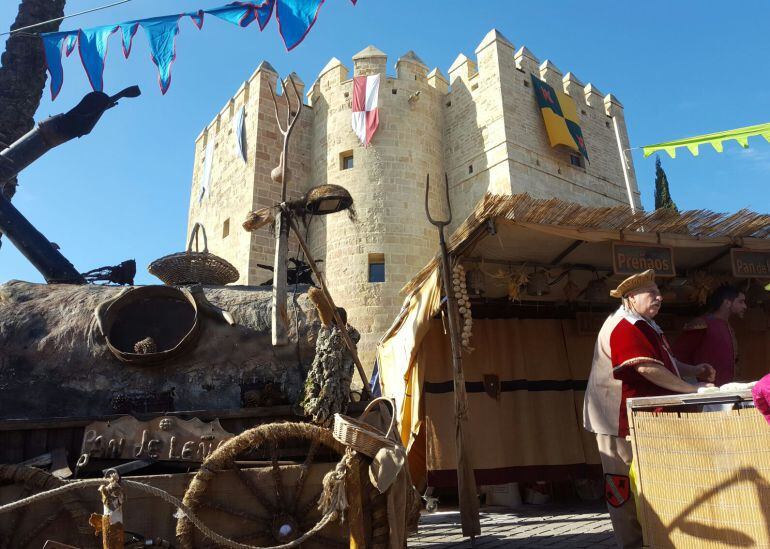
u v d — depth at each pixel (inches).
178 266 203.3
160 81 248.8
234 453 114.0
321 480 122.0
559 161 860.6
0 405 137.1
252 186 842.2
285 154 185.9
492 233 193.5
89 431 122.9
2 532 101.2
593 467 268.7
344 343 148.3
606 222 209.8
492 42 848.9
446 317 250.1
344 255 773.3
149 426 125.5
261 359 158.1
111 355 149.6
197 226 230.7
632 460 127.1
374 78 842.8
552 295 279.3
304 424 121.4
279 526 114.5
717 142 209.3
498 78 823.1
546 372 277.1
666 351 139.0
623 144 1016.9
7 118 363.6
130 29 254.1
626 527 132.1
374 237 772.6
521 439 263.4
